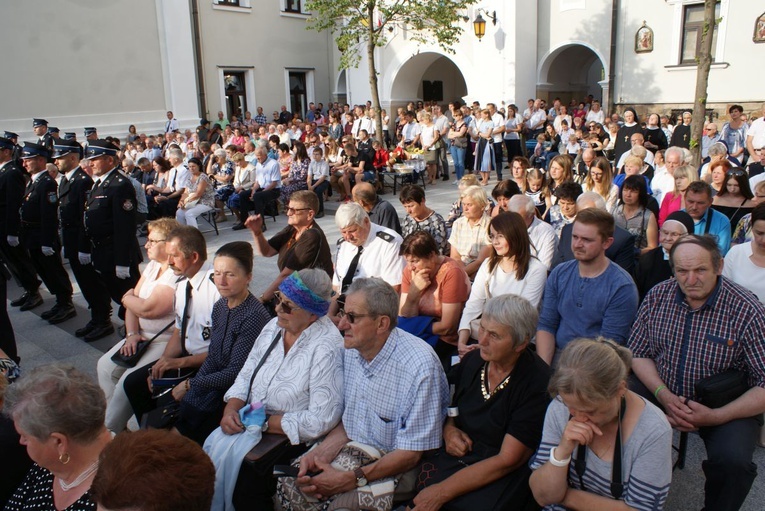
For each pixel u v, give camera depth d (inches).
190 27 729.0
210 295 145.6
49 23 611.5
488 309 102.0
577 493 87.8
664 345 113.0
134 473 56.6
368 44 493.4
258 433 113.9
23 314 257.3
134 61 683.4
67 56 628.1
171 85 718.5
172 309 156.6
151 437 61.3
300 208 178.9
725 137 405.4
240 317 133.2
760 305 104.8
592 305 128.3
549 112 641.6
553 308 136.3
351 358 116.7
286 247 197.8
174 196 401.1
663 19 617.3
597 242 125.5
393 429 109.4
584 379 80.0
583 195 187.2
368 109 670.5
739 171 202.7
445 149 571.8
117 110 673.6
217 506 111.1
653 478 83.7
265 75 832.3
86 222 210.5
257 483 112.4
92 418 78.1
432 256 148.0
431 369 108.3
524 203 175.0
